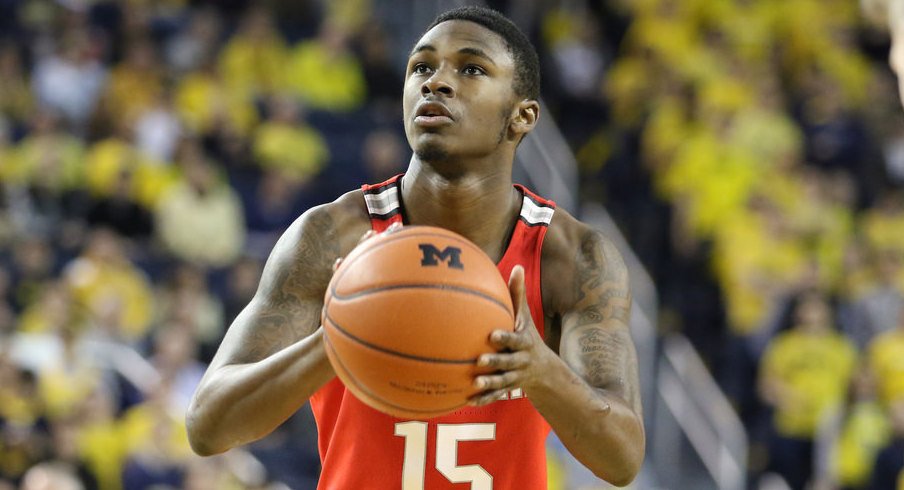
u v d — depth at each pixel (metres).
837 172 23.80
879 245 21.11
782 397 18.12
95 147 20.19
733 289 19.91
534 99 5.64
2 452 14.15
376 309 4.59
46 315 15.86
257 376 4.96
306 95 23.86
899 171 24.19
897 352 18.17
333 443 5.71
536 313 5.65
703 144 22.09
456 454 5.60
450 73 5.41
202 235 19.38
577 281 5.65
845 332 19.19
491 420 5.62
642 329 18.11
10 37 22.89
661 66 23.72
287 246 5.60
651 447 17.80
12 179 19.47
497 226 5.68
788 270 20.50
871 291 19.47
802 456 17.94
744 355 18.77
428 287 4.60
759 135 23.33
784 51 26.83
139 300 17.72
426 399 4.62
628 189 22.03
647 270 20.78
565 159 20.41
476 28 5.47
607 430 5.00
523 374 4.66
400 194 5.75
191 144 19.95
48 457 14.44
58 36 22.69
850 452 16.91
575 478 16.19
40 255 17.88
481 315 4.61
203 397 5.14
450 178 5.51
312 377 4.88
